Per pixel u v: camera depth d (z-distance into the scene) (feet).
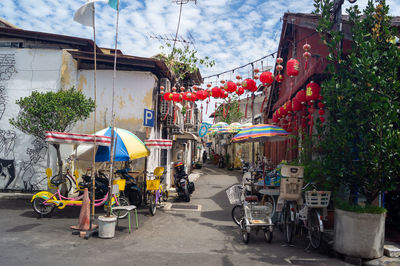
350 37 20.59
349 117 18.07
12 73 36.09
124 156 28.17
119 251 17.26
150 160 36.42
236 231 23.08
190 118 54.34
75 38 37.01
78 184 27.81
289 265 15.74
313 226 18.85
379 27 18.28
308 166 20.31
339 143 17.94
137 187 30.81
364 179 18.01
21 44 37.83
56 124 28.55
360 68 17.30
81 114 30.45
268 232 20.39
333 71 18.84
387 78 17.43
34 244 17.98
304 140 22.75
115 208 21.83
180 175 37.29
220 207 33.09
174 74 43.91
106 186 28.71
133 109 35.86
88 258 15.89
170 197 38.52
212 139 158.61
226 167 92.22
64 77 35.83
